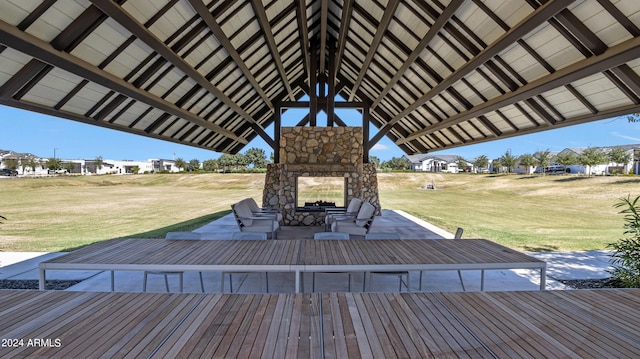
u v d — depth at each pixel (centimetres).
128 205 1524
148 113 612
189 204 1572
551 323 183
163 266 283
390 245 363
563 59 379
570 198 1814
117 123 576
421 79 665
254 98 888
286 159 938
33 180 3020
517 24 350
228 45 493
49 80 392
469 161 5812
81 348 154
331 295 218
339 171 913
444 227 906
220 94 637
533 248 639
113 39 368
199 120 714
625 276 401
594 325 182
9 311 193
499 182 2780
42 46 304
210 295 217
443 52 529
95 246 348
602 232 837
